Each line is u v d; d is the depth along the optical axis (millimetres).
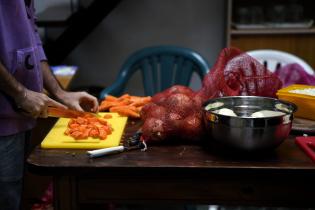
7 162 1607
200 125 1290
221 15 3420
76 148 1290
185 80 2504
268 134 1152
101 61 3514
